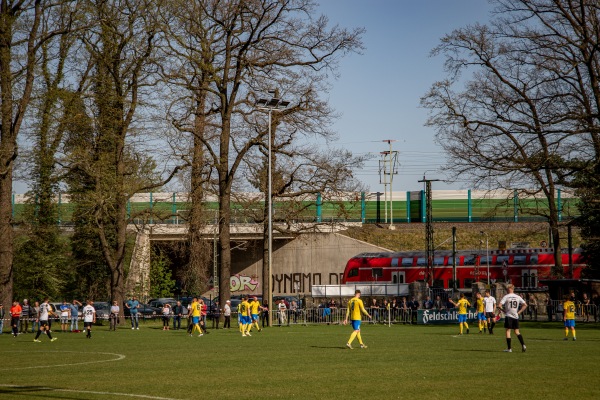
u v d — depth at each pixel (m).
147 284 72.88
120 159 51.72
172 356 25.36
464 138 48.84
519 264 68.38
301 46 55.09
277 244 87.75
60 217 65.12
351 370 19.81
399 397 14.72
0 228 46.03
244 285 87.69
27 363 23.05
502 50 49.34
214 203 71.06
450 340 32.97
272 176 57.34
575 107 47.41
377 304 63.47
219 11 53.50
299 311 55.41
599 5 44.97
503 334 38.22
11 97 44.84
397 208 98.19
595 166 45.84
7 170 45.03
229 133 55.25
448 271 71.00
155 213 54.66
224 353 26.48
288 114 55.12
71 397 15.02
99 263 70.88
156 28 48.91
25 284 65.00
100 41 50.25
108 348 30.05
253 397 14.88
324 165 56.56
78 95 49.28
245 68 54.75
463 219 95.06
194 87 52.12
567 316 32.53
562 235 86.19
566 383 16.62
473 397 14.61
